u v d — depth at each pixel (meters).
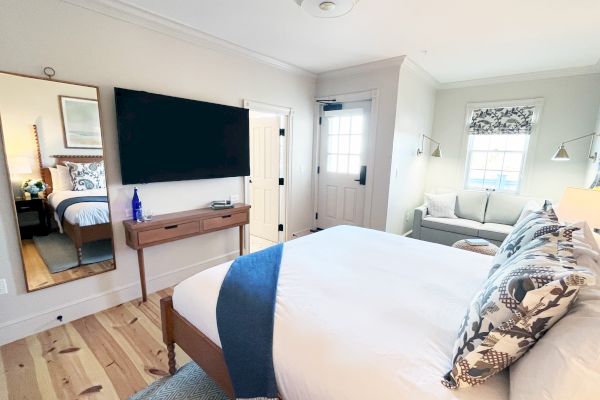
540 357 0.77
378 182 3.77
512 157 4.17
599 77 3.44
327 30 2.62
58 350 1.91
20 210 1.95
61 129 2.06
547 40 2.74
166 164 2.62
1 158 1.85
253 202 4.45
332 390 0.91
